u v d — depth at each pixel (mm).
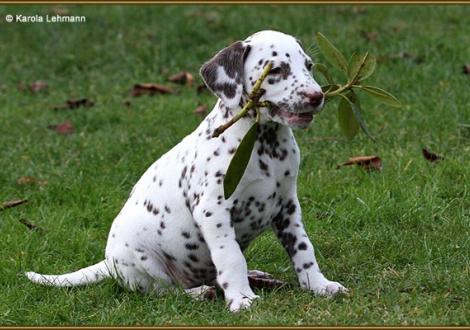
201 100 16562
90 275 9734
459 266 9414
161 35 20078
